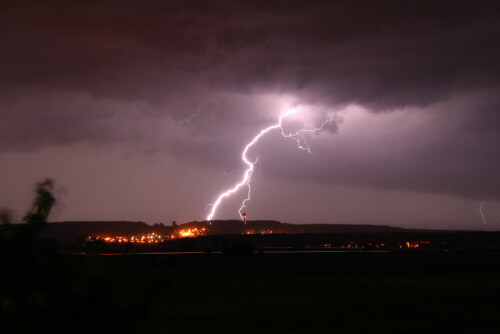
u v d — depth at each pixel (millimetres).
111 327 10188
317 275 57625
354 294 41094
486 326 27828
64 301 10078
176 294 39875
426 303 36250
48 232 10469
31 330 10008
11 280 10117
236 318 29547
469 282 51062
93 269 10289
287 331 26375
